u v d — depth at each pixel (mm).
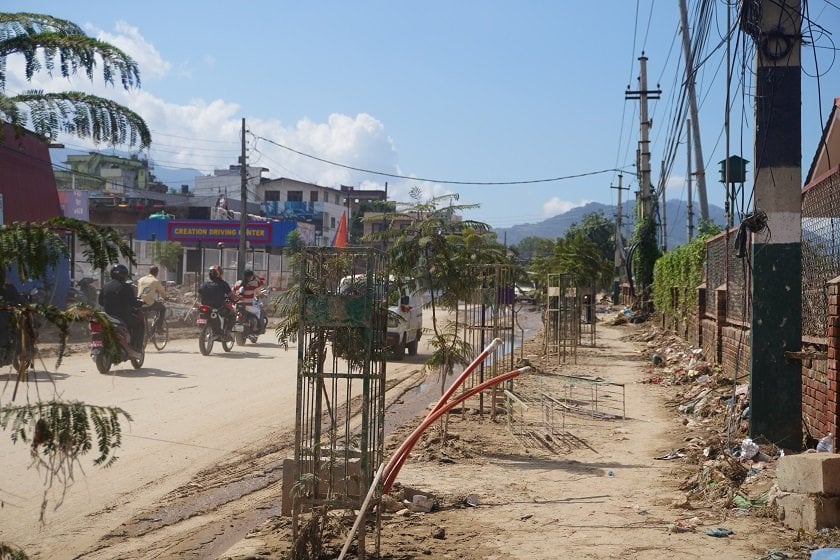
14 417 3055
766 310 9023
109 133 3422
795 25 9031
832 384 7828
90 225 3195
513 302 11953
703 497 7215
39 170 22625
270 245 45969
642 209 38188
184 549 5695
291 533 5812
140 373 14344
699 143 28203
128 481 7543
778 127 9055
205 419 10555
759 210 9047
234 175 83750
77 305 3299
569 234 34062
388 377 16359
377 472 5340
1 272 3111
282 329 7512
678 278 25172
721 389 13008
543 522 6363
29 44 3314
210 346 17891
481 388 5941
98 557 5555
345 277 5547
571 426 11211
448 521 6406
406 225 10461
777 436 8945
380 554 5434
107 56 3402
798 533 5828
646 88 36125
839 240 8414
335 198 86750
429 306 10586
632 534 5992
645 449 9641
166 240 46125
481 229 11125
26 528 6137
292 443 9289
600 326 37906
